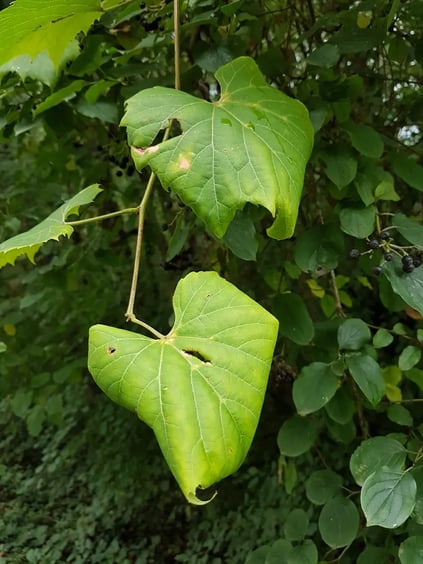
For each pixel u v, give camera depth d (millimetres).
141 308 1468
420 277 558
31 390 1324
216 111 424
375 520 509
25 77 686
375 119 800
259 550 738
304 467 1147
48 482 1602
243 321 363
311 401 623
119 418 1509
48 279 1128
